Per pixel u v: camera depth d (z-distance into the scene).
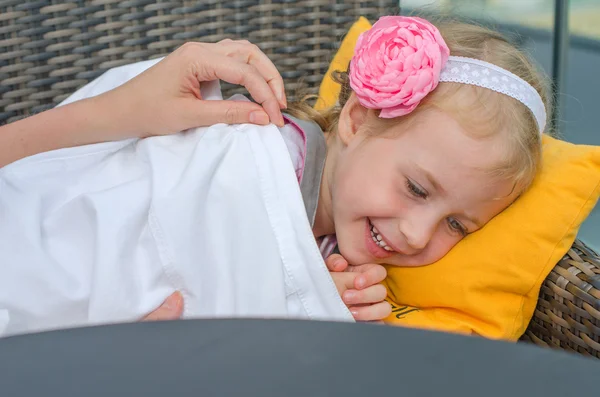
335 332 0.45
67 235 1.12
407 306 1.28
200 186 1.11
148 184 1.14
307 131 1.27
